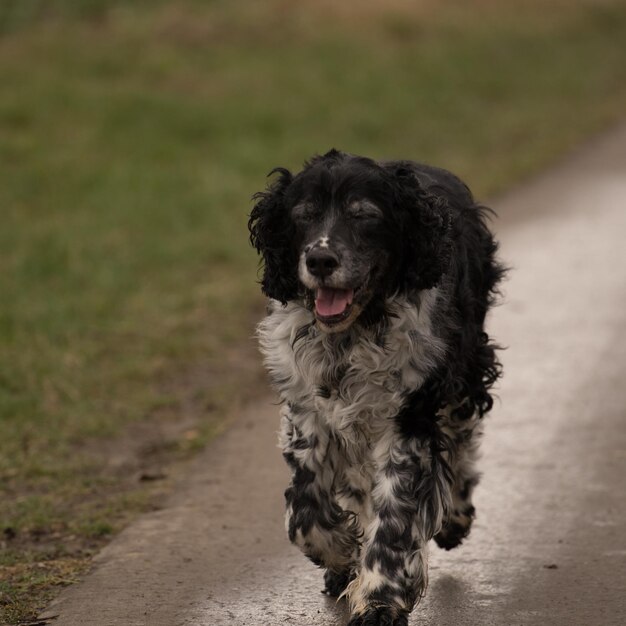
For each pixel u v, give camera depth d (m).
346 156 7.77
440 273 7.63
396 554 7.40
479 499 9.74
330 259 7.29
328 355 7.68
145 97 28.42
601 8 44.19
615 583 8.16
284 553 8.84
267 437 11.45
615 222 20.33
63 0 38.31
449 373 7.68
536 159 25.61
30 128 26.22
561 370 13.12
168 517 9.60
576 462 10.52
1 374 12.86
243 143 25.50
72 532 9.38
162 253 18.22
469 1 42.22
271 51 34.22
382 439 7.67
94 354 13.81
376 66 33.25
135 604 8.03
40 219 20.19
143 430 11.81
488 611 7.84
